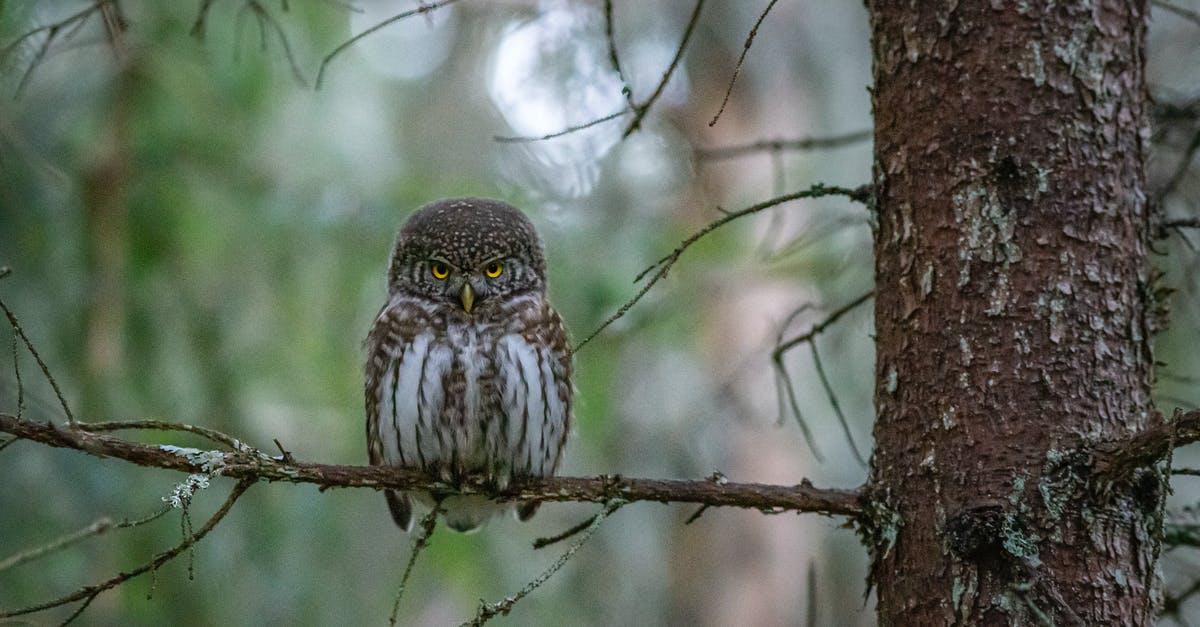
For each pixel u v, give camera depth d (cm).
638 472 1570
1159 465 635
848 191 695
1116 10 659
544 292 1046
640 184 1598
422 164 1700
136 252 1189
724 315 1619
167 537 1166
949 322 648
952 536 627
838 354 1352
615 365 1375
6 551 1116
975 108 651
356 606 1335
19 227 1134
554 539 706
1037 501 621
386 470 702
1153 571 576
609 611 1545
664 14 1634
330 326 1291
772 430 1600
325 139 1427
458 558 1341
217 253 1241
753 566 1631
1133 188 660
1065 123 646
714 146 1625
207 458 636
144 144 1204
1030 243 640
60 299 1141
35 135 1145
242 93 1268
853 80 1681
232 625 1185
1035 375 632
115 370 1139
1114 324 640
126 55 1057
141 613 1147
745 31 1647
